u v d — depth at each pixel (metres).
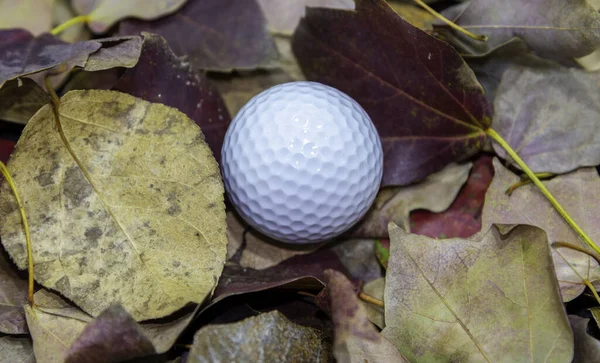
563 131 0.29
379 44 0.28
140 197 0.26
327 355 0.26
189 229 0.26
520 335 0.26
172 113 0.27
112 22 0.30
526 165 0.29
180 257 0.26
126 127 0.26
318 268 0.29
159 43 0.28
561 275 0.28
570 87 0.29
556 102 0.29
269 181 0.27
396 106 0.29
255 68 0.30
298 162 0.27
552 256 0.26
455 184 0.29
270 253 0.29
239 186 0.28
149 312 0.26
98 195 0.26
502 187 0.28
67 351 0.25
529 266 0.26
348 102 0.28
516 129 0.29
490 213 0.28
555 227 0.28
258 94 0.29
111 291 0.26
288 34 0.30
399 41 0.28
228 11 0.30
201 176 0.27
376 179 0.28
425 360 0.26
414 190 0.29
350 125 0.28
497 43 0.29
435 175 0.29
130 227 0.26
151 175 0.26
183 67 0.29
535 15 0.28
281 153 0.27
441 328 0.26
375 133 0.28
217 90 0.30
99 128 0.26
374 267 0.29
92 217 0.26
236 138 0.28
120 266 0.26
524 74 0.29
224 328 0.25
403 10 0.30
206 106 0.29
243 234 0.29
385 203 0.29
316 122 0.27
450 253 0.26
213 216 0.26
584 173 0.28
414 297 0.26
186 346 0.26
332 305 0.25
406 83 0.29
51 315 0.26
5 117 0.28
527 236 0.26
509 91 0.29
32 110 0.28
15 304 0.27
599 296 0.28
